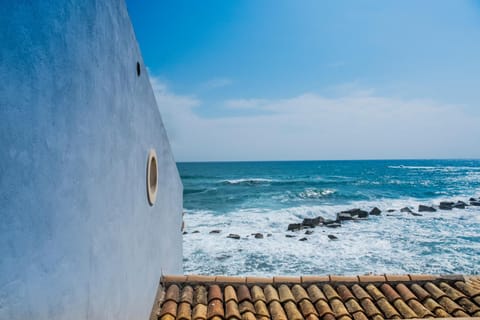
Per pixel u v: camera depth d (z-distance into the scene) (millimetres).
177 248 6730
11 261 1266
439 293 4734
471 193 42812
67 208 1763
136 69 3426
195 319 4113
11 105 1265
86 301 2033
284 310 4453
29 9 1389
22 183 1342
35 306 1435
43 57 1508
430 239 19172
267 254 16453
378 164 155500
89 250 2086
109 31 2520
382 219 25328
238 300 4629
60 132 1681
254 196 39688
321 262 15367
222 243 18312
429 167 122062
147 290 3920
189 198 38750
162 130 5039
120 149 2820
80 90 1938
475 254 16438
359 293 4773
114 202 2643
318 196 39188
